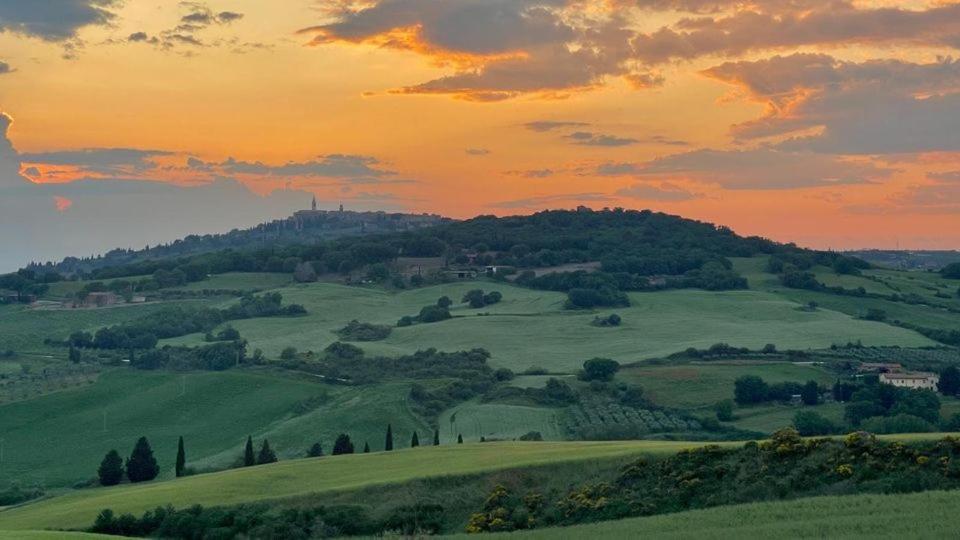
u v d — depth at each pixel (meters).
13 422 161.50
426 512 74.94
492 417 154.75
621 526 61.66
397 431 148.25
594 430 139.62
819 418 135.00
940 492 60.28
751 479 68.81
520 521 70.81
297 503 78.19
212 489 84.19
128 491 92.31
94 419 163.38
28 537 65.19
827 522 55.34
